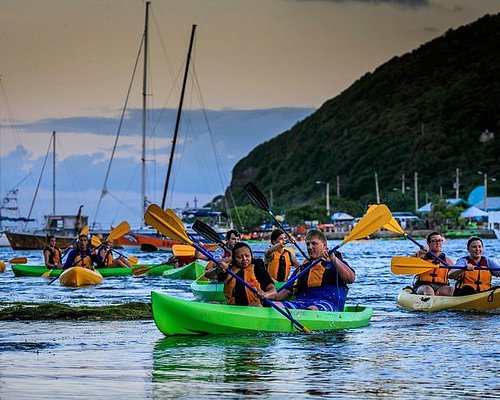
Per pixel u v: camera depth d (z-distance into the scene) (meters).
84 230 32.50
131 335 13.67
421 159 162.88
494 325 14.88
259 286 14.05
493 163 157.50
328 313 14.12
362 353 11.99
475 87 179.75
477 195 124.38
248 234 102.25
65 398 9.30
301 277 14.54
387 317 16.08
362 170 169.25
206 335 13.36
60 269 29.80
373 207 15.34
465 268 17.33
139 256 50.81
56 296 21.50
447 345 12.71
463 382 10.12
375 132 181.12
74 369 10.87
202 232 17.39
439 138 166.00
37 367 11.00
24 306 18.41
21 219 86.00
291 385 9.93
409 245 83.00
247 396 9.42
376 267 37.06
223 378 10.34
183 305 13.25
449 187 154.12
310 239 14.49
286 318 13.68
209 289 19.95
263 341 12.91
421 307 17.22
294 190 182.75
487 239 100.94
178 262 29.83
